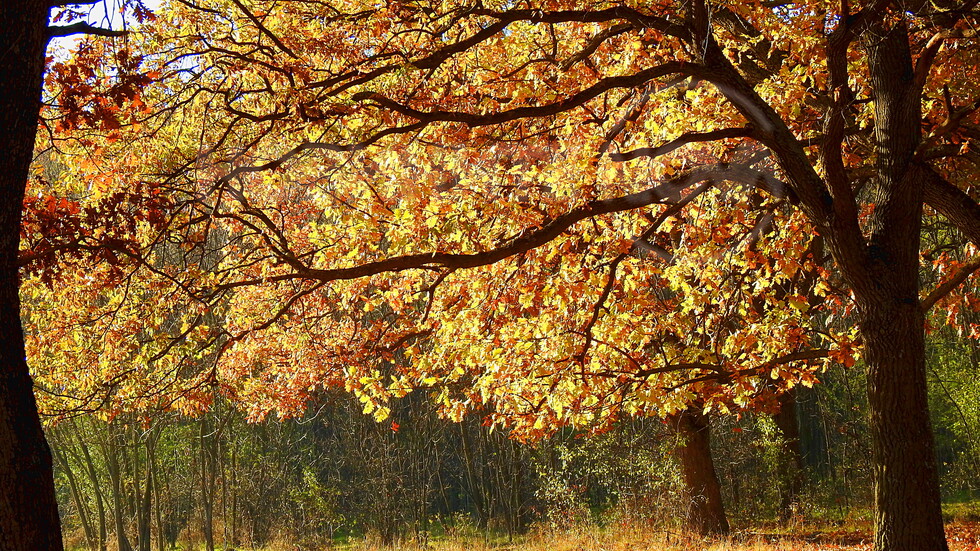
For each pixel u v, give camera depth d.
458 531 29.75
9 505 4.43
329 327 14.67
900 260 7.71
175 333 16.19
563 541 19.77
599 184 8.77
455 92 9.21
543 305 11.19
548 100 8.83
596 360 10.50
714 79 7.48
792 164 7.63
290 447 34.59
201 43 8.54
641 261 11.07
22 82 4.72
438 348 12.16
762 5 10.32
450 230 8.88
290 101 7.79
